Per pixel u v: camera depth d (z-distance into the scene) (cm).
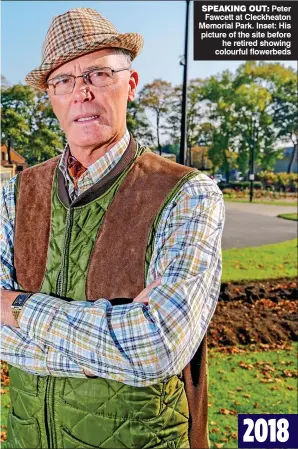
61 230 114
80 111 108
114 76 109
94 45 105
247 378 248
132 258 105
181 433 113
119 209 109
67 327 98
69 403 108
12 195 125
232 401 232
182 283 96
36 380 112
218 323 294
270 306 307
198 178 109
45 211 118
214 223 104
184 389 116
